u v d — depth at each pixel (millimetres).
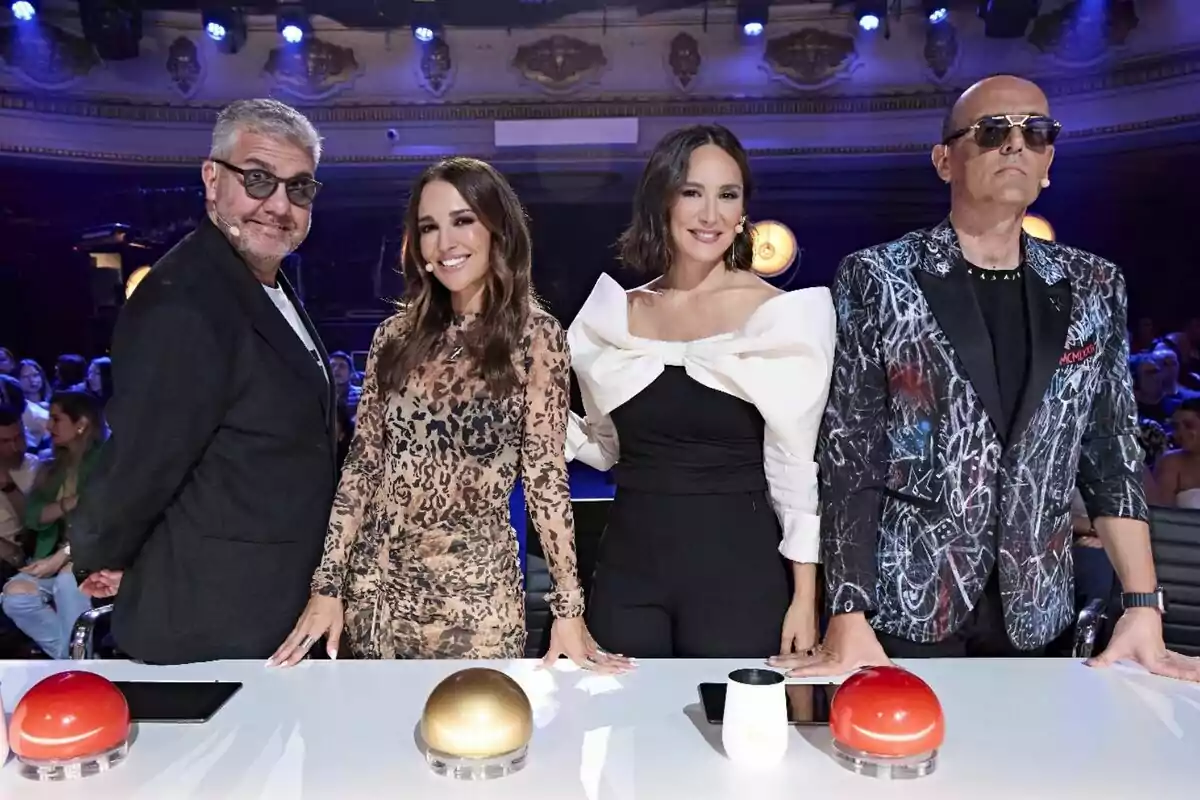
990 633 1594
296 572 1646
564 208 8281
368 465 1652
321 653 1716
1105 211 7293
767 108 7836
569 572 1536
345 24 7773
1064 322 1534
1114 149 6969
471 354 1615
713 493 1720
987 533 1543
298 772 1066
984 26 7234
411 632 1653
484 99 7984
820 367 1642
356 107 8016
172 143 7871
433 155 8078
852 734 1069
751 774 1059
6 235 7680
